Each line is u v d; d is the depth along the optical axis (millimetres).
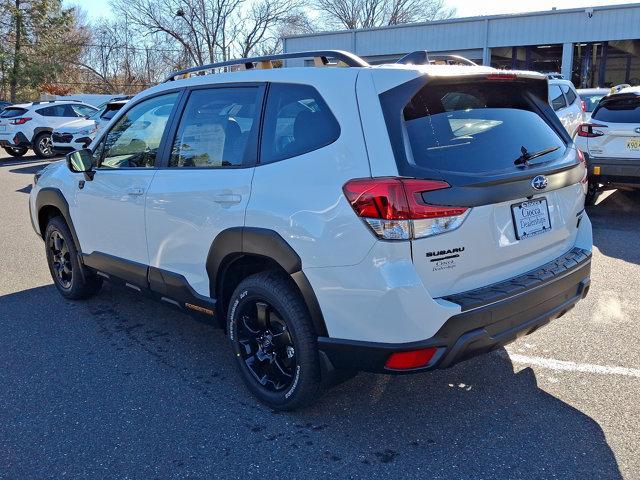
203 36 47250
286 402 3242
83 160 4340
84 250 4754
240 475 2797
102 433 3164
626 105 7898
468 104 3111
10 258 6805
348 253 2721
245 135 3346
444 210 2670
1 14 37406
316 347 3047
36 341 4387
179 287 3771
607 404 3326
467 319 2723
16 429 3217
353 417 3264
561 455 2875
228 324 3496
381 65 3090
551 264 3248
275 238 3002
